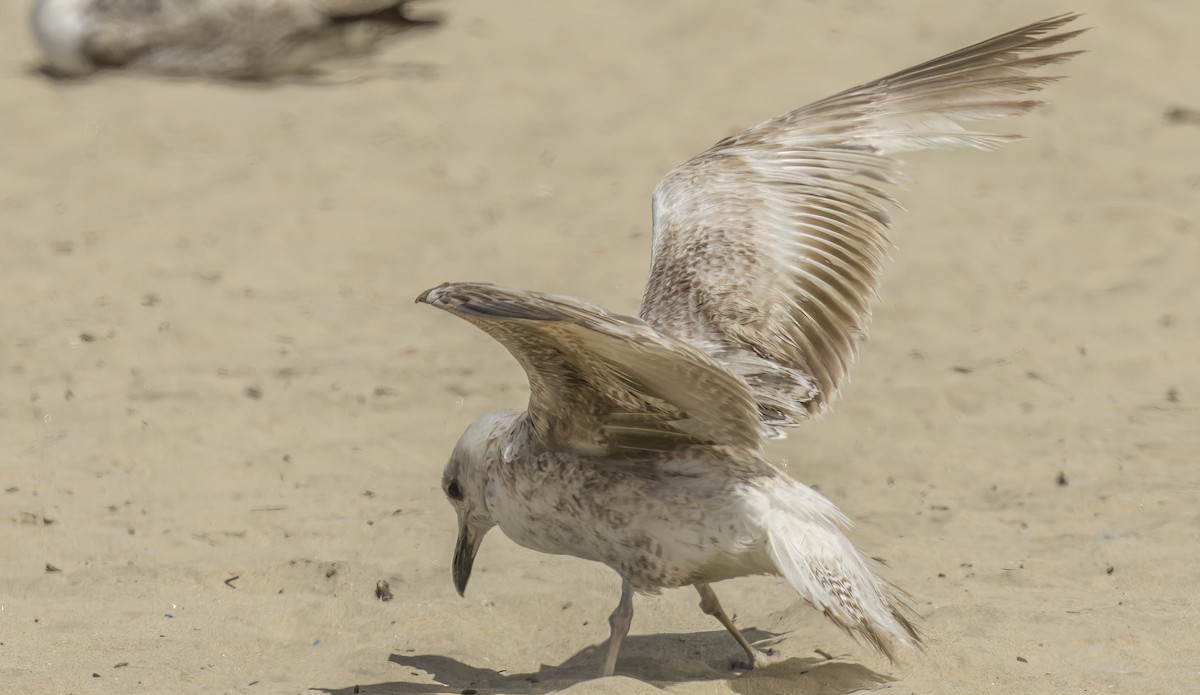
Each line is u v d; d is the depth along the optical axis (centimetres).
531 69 2609
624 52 2681
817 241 917
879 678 857
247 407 1394
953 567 1038
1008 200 2017
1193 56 2588
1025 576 1012
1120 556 1036
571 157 2194
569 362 751
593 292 1694
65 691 857
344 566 1050
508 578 1040
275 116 2347
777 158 975
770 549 773
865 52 2577
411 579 1044
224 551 1098
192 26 2514
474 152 2219
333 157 2173
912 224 1933
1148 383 1437
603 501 809
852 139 966
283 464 1270
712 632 955
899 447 1283
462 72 2597
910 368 1477
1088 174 2108
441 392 1438
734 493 789
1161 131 2273
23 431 1336
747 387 746
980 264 1780
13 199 1997
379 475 1250
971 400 1387
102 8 2502
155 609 996
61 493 1200
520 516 852
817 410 866
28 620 975
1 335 1568
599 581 1039
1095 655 876
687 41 2719
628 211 1981
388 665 907
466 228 1930
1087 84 2486
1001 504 1157
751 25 2758
